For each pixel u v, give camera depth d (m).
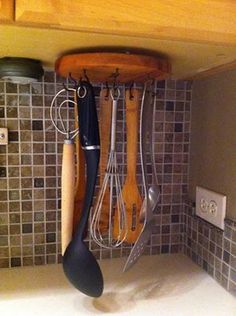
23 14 0.44
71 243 0.69
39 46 0.59
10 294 0.75
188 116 0.94
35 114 0.84
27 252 0.88
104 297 0.75
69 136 0.76
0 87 0.81
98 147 0.66
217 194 0.82
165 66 0.64
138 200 0.81
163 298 0.74
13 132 0.83
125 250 0.94
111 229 0.82
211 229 0.84
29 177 0.86
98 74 0.67
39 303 0.72
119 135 0.87
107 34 0.50
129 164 0.80
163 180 0.94
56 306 0.71
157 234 0.96
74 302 0.72
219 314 0.69
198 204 0.90
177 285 0.80
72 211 0.70
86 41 0.55
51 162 0.86
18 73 0.69
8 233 0.86
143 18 0.47
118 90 0.80
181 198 0.97
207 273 0.86
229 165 0.77
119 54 0.59
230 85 0.77
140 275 0.85
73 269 0.68
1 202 0.85
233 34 0.50
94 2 0.45
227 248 0.78
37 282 0.81
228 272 0.77
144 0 0.46
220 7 0.49
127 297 0.74
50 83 0.84
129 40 0.54
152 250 0.96
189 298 0.74
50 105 0.84
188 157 0.96
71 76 0.71
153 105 0.80
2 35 0.52
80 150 0.74
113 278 0.83
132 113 0.78
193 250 0.93
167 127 0.93
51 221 0.88
